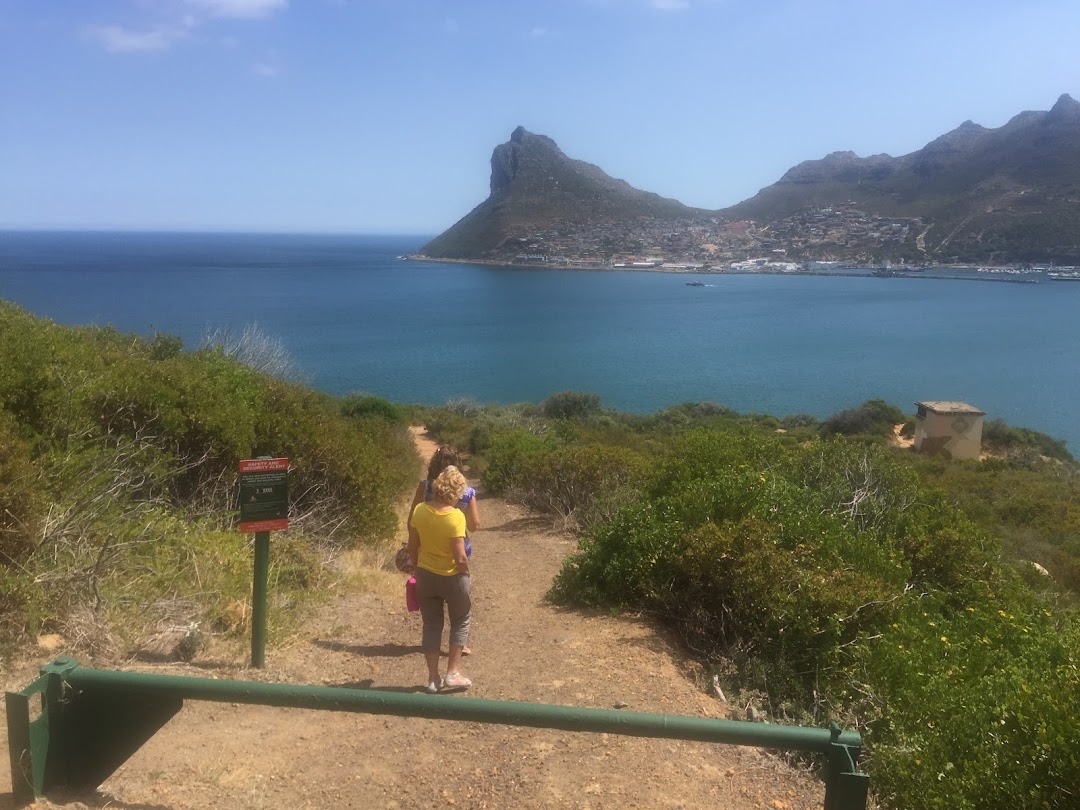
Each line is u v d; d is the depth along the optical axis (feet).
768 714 16.66
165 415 25.76
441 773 12.89
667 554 22.15
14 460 17.04
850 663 18.11
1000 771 10.98
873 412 162.30
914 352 290.35
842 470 31.86
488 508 49.06
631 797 12.41
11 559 15.80
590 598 23.67
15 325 26.73
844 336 334.65
